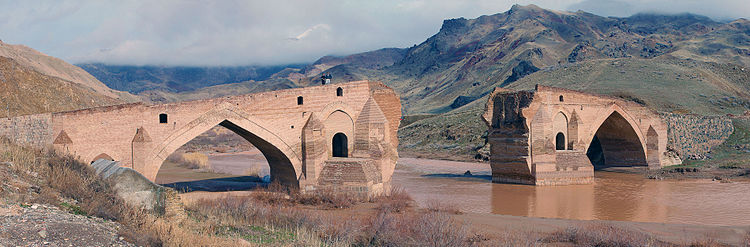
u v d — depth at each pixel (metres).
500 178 43.25
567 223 25.39
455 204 32.12
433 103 185.12
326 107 33.25
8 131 21.38
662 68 105.69
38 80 53.00
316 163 31.67
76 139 24.88
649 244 19.95
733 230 23.72
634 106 51.88
